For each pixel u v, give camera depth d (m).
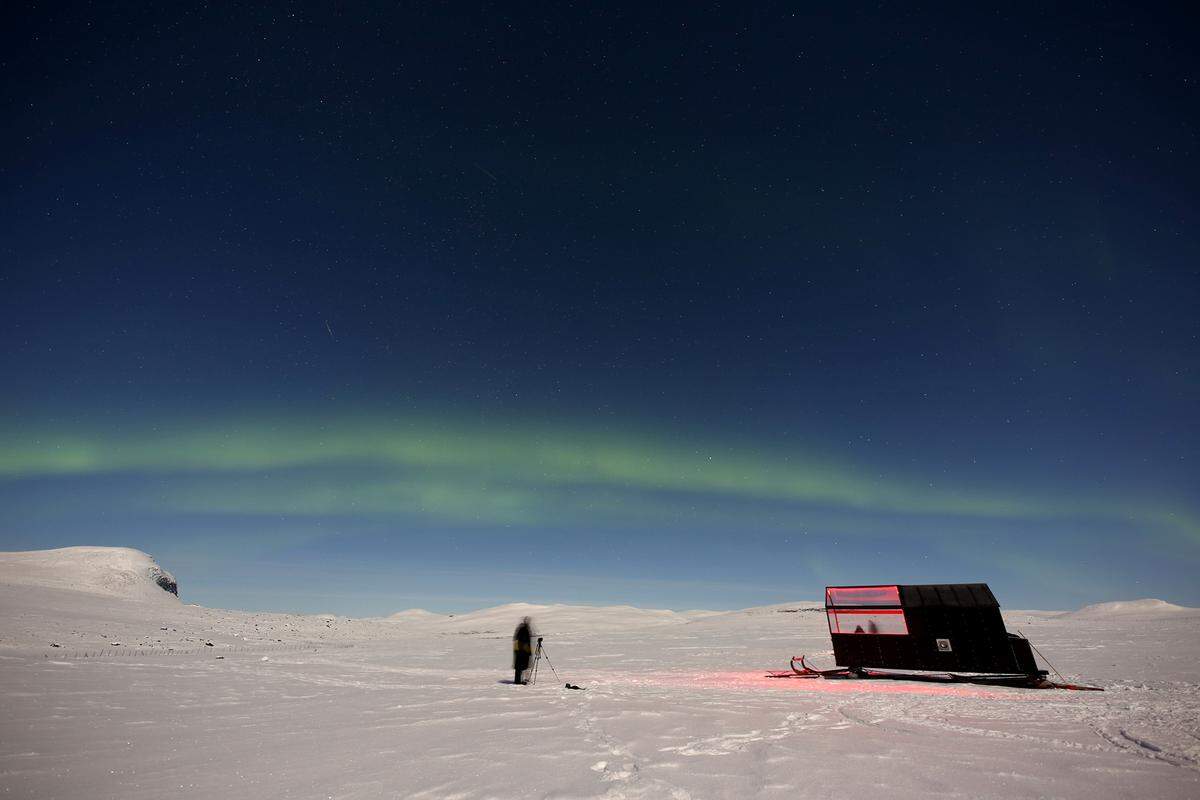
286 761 6.54
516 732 8.16
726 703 11.53
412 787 5.36
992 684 16.09
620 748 6.96
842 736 7.75
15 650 27.69
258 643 47.09
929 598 17.70
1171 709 10.02
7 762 6.50
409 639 60.12
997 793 4.97
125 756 6.88
